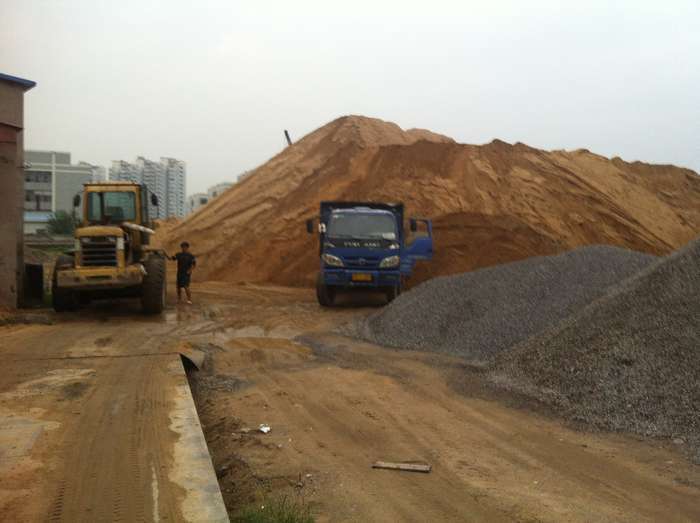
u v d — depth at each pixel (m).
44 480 4.62
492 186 25.11
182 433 5.64
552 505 4.71
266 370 9.13
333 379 8.59
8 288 13.89
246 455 5.74
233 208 29.50
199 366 9.14
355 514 4.57
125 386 7.29
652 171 33.06
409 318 11.90
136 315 14.21
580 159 30.38
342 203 16.95
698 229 28.69
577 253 12.12
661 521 4.48
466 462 5.61
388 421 6.77
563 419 6.79
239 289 21.48
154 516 4.09
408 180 26.19
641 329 7.55
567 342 8.12
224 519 4.06
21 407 6.41
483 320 10.70
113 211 14.61
